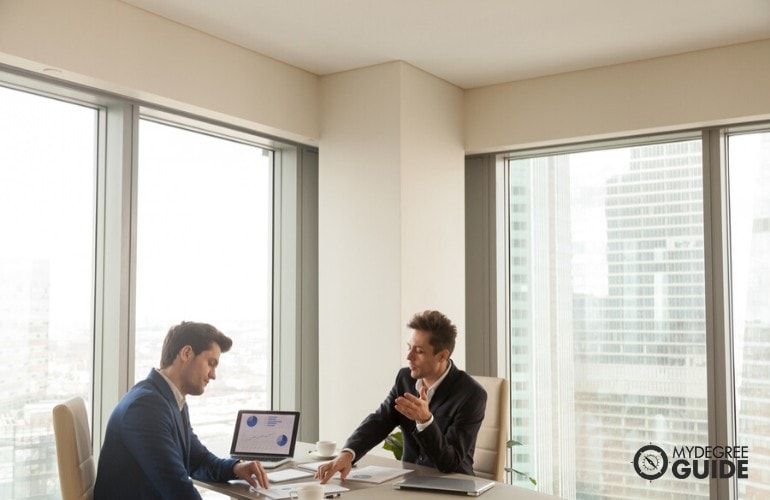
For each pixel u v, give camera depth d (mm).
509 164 5156
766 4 3662
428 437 2742
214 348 2777
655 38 4121
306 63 4531
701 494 4367
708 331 4328
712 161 4359
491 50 4316
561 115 4699
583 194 4871
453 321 4809
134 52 3646
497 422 3312
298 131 4605
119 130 3770
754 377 4250
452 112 4922
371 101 4559
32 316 3518
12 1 3146
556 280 4938
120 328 3701
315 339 4902
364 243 4527
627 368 4652
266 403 4773
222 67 4113
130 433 2498
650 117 4410
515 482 4996
